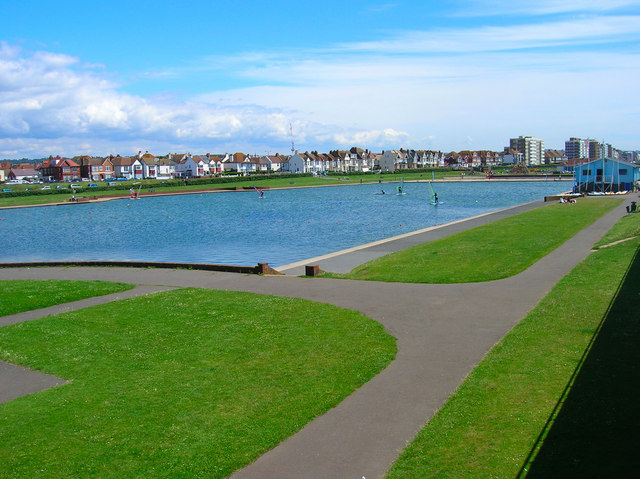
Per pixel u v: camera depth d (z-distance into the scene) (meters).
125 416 13.47
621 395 12.99
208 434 12.46
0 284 30.45
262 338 18.77
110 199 130.38
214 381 15.38
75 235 68.81
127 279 30.62
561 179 175.12
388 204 98.00
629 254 30.23
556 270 28.16
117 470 11.18
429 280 27.05
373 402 13.61
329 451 11.52
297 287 26.62
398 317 20.64
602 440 11.12
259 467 11.10
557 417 12.19
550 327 18.28
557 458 10.62
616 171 99.88
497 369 15.03
